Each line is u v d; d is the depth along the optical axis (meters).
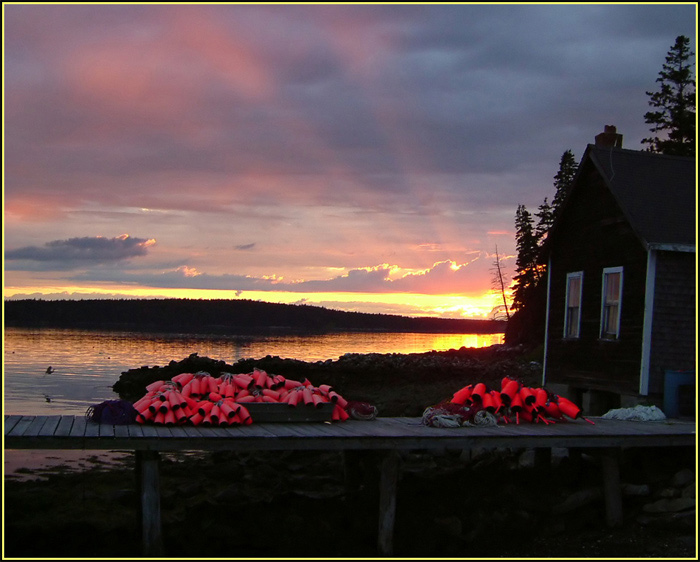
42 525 11.66
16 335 121.06
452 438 11.44
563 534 11.76
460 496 12.95
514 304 64.19
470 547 11.14
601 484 13.23
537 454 14.73
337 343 129.50
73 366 58.47
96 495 13.66
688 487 12.42
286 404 12.22
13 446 10.05
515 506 12.35
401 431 11.69
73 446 10.21
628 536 11.63
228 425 11.63
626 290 17.70
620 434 12.34
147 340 115.38
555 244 21.59
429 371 42.12
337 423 12.45
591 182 19.69
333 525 11.73
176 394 11.73
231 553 10.65
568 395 20.19
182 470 15.54
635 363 17.09
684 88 47.94
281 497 13.12
